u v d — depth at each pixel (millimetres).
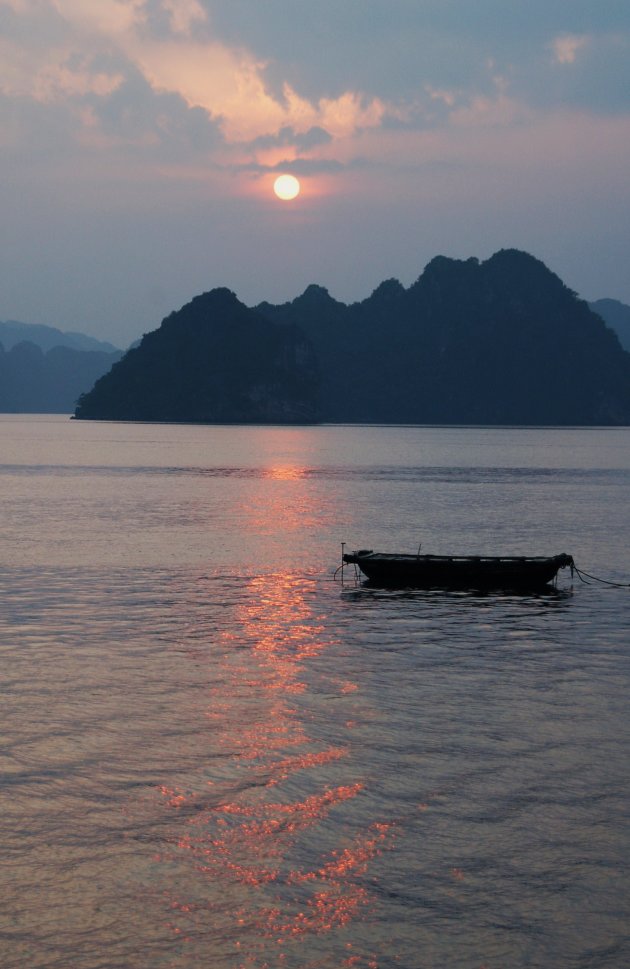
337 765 23297
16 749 24156
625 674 31953
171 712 27234
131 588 47281
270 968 15641
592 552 62188
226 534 69438
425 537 69250
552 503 98375
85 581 49062
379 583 49250
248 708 27703
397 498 102750
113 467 155250
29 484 117125
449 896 17609
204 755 23859
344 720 26688
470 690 29859
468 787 22062
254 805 21062
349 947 16172
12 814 20531
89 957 15844
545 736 25516
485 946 16219
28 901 17312
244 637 37000
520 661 33625
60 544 62750
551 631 38469
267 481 127750
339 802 21234
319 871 18391
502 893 17703
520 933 16562
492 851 19141
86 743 24625
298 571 53125
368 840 19547
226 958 15867
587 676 31641
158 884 17891
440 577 48594
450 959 15883
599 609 43062
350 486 120312
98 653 34125
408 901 17453
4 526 72625
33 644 35406
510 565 47875
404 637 37250
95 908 17141
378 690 29750
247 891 17703
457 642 36438
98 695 28859
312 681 30719
